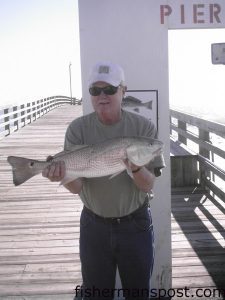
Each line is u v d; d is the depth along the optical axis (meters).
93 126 1.88
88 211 1.91
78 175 1.78
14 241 3.43
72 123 1.92
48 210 4.29
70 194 4.91
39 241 3.42
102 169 1.76
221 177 4.04
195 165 4.98
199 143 4.89
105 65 1.81
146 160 1.72
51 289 2.63
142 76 2.35
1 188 5.27
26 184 5.45
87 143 1.87
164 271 2.47
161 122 2.38
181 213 4.05
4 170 6.42
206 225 3.71
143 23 2.33
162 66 2.35
